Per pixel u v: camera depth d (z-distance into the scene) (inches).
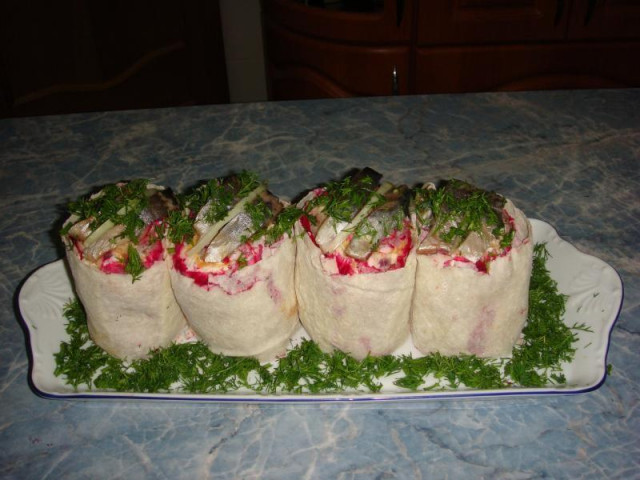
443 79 30.0
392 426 13.0
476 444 12.6
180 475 12.2
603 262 15.2
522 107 23.4
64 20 28.6
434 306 13.1
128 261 12.8
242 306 13.0
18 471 12.4
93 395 13.0
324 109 23.8
